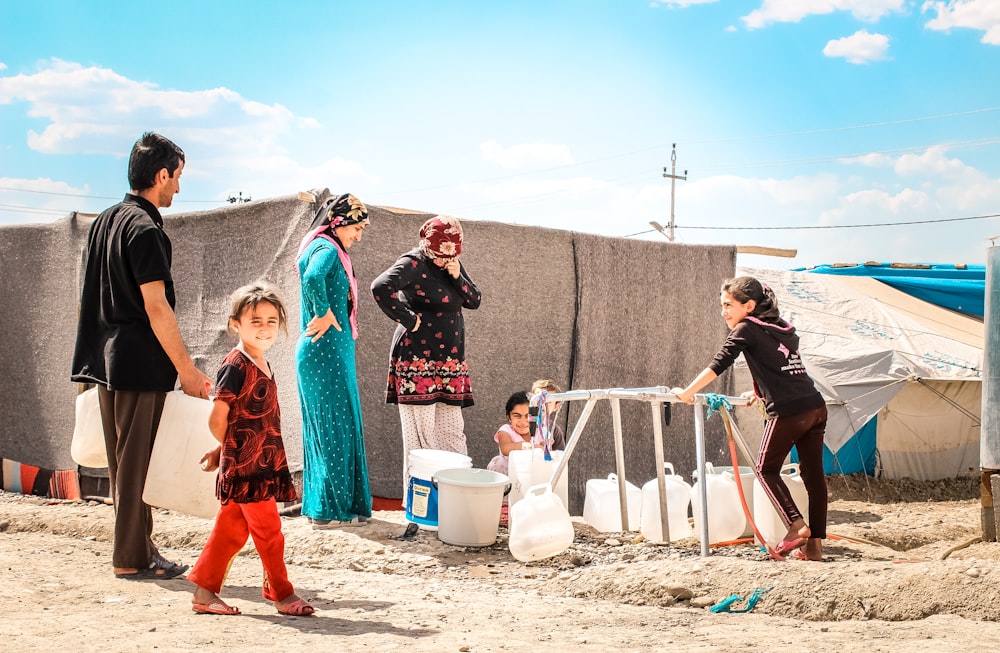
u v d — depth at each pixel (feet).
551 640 13.04
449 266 22.50
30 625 12.75
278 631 13.05
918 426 39.96
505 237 28.17
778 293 45.65
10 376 29.19
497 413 27.91
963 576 14.79
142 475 16.60
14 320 29.27
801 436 19.49
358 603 15.64
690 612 15.34
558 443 24.77
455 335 22.90
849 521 29.48
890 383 37.52
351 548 20.10
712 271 31.68
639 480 30.04
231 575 18.21
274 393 14.79
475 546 20.61
